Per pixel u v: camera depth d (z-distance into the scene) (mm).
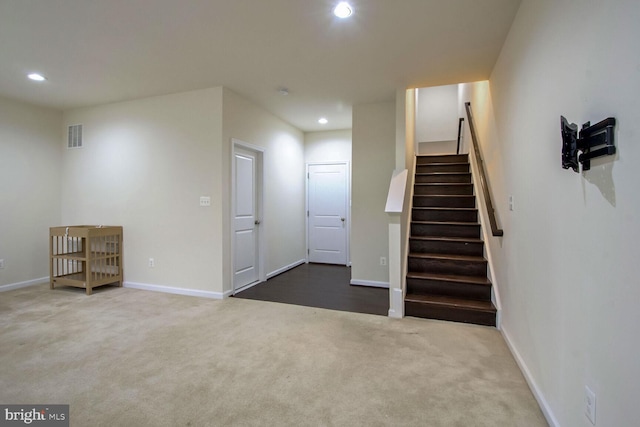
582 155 1300
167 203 4008
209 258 3809
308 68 3184
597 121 1200
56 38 2592
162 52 2848
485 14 2266
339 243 5875
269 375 2096
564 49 1492
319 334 2748
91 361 2266
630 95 998
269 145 4754
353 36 2570
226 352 2416
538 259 1857
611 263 1108
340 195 5840
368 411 1742
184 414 1709
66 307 3428
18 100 4168
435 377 2084
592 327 1242
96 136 4410
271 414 1713
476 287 3164
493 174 3129
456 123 6844
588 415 1270
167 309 3373
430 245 3730
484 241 3525
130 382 2008
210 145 3770
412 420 1671
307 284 4492
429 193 4613
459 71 3217
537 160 1867
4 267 4086
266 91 3857
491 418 1688
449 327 2900
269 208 4801
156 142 4043
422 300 3146
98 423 1632
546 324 1722
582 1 1313
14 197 4184
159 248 4062
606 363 1142
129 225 4230
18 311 3297
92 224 4453
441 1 2121
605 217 1146
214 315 3199
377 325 2947
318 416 1697
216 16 2289
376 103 4367
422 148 7023
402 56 2910
